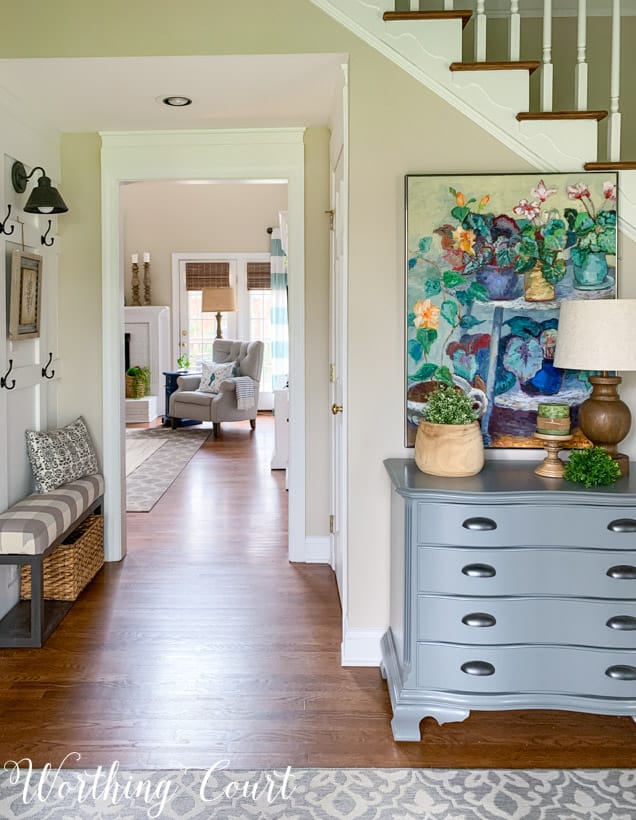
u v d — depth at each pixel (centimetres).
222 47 275
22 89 313
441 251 276
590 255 275
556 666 236
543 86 282
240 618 336
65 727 244
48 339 382
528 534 233
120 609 346
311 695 267
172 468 679
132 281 1013
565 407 253
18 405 347
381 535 287
